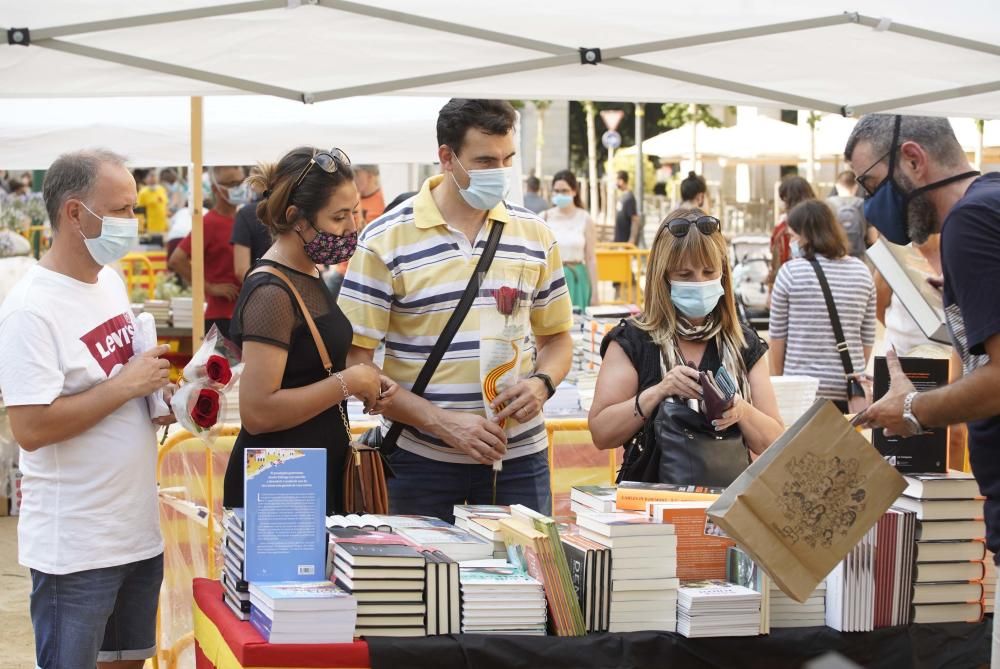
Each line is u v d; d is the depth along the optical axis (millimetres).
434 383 3803
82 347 3170
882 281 6820
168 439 4590
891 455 3332
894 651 3209
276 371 3344
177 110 7789
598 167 35594
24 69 3445
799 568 2834
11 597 6051
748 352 3908
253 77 3619
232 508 3408
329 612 2807
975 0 3076
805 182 8312
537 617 3006
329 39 3258
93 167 3150
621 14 3096
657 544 3082
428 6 3061
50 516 3180
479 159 3676
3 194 14570
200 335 6871
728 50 3305
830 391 5973
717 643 3062
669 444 3645
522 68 3391
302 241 3430
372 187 8992
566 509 5305
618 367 3871
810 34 3150
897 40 3191
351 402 5496
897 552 3209
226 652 2947
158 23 3088
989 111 3861
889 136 3031
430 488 3859
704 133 17156
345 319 3605
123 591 3430
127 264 12789
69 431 3102
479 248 3824
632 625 3072
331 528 3248
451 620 2949
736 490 2830
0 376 3072
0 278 8117
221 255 8742
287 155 3418
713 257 3736
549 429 4812
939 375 3406
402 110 7973
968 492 3256
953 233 2746
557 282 4039
